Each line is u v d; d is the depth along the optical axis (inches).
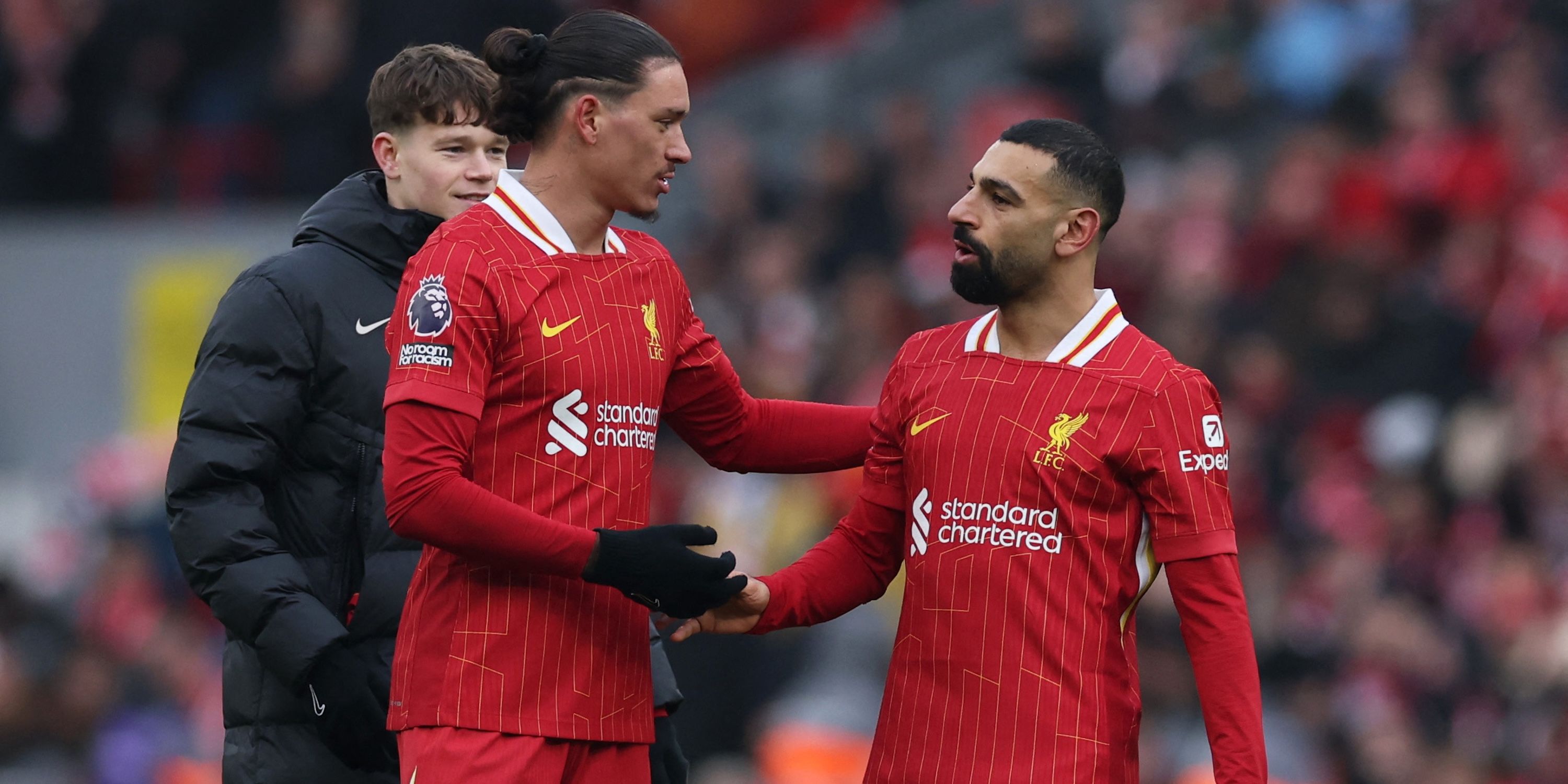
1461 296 1384.1
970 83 1892.2
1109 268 1491.1
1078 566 460.4
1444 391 1337.4
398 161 537.0
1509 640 1175.6
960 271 474.3
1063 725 455.8
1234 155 1571.1
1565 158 1434.5
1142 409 458.9
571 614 449.4
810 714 1125.1
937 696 465.4
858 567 506.3
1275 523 1284.4
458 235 446.6
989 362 474.3
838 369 1471.5
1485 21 1542.8
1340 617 1196.5
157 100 1748.3
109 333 1539.1
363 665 492.1
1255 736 453.4
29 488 1525.6
